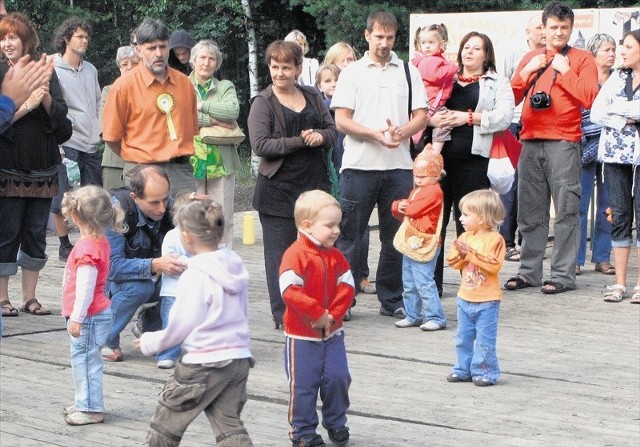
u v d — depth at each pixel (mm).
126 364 9695
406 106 11234
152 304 9742
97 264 7766
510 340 10562
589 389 8820
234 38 34219
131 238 9367
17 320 11594
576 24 17812
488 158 11945
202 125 13578
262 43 33969
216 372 6332
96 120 15188
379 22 11070
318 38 34125
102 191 7828
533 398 8539
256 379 9094
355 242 11469
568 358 9867
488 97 11820
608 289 12891
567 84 12352
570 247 12914
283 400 8469
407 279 11039
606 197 14109
